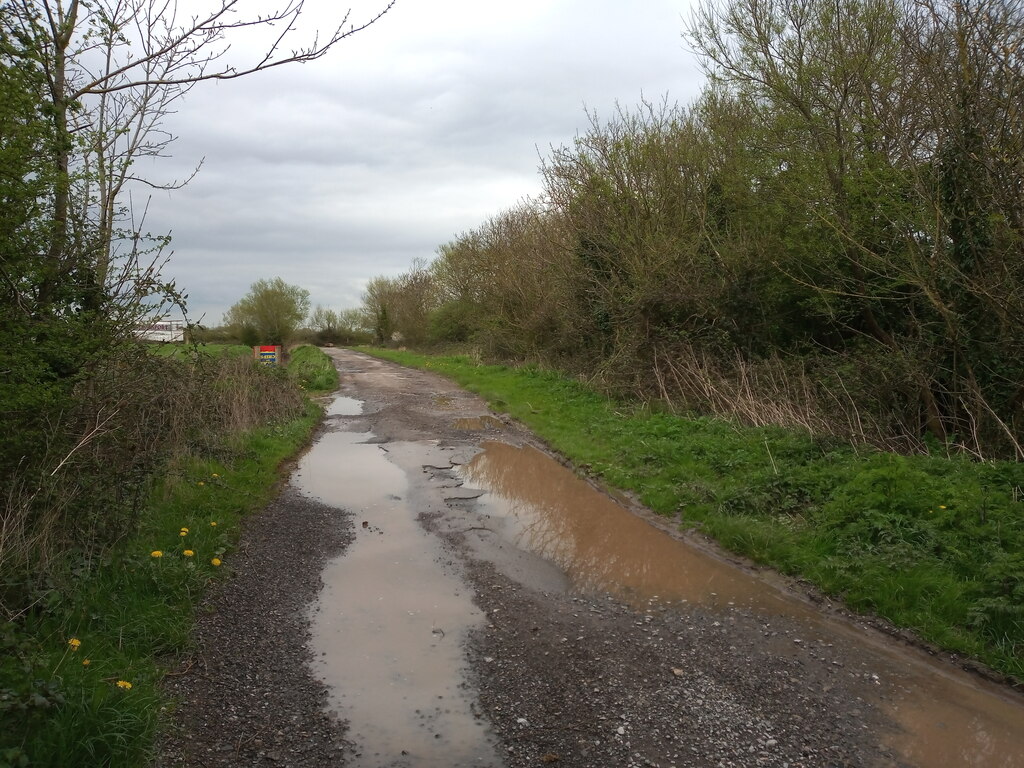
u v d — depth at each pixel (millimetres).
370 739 3619
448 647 4668
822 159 11344
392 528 7270
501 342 25625
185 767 3324
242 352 16578
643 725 3795
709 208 15273
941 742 3688
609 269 16719
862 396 9930
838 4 11625
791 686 4234
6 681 3363
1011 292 8141
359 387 20938
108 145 5648
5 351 4367
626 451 10047
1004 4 8258
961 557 5586
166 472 6801
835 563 5816
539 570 6133
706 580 5945
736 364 12867
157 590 4988
